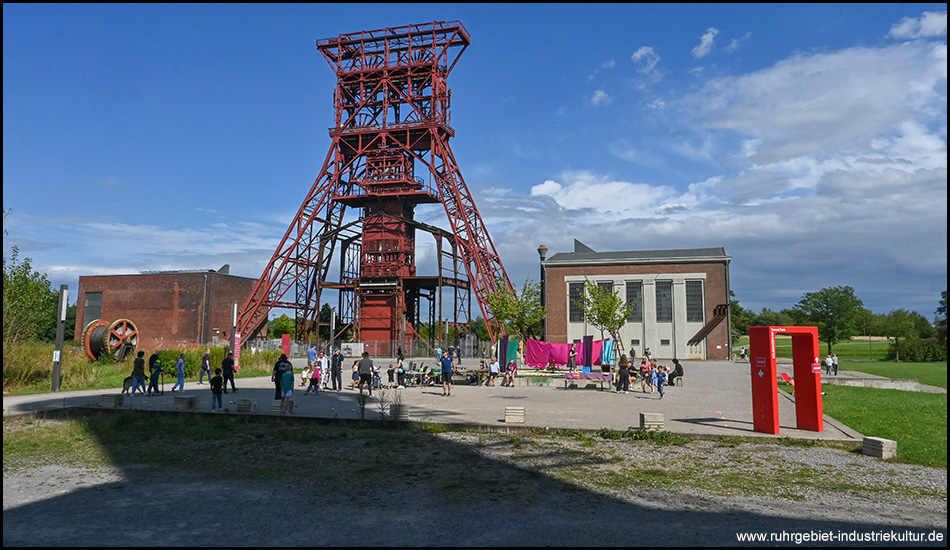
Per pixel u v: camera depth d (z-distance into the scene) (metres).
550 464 10.93
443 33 61.88
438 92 61.16
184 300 60.72
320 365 28.19
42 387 25.28
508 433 14.23
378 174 61.69
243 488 9.42
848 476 10.00
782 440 13.00
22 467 10.88
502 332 52.16
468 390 26.23
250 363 41.69
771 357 13.83
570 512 8.07
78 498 8.87
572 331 55.12
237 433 14.39
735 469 10.54
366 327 60.28
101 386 26.91
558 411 17.95
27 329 26.97
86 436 13.93
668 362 48.84
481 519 7.80
